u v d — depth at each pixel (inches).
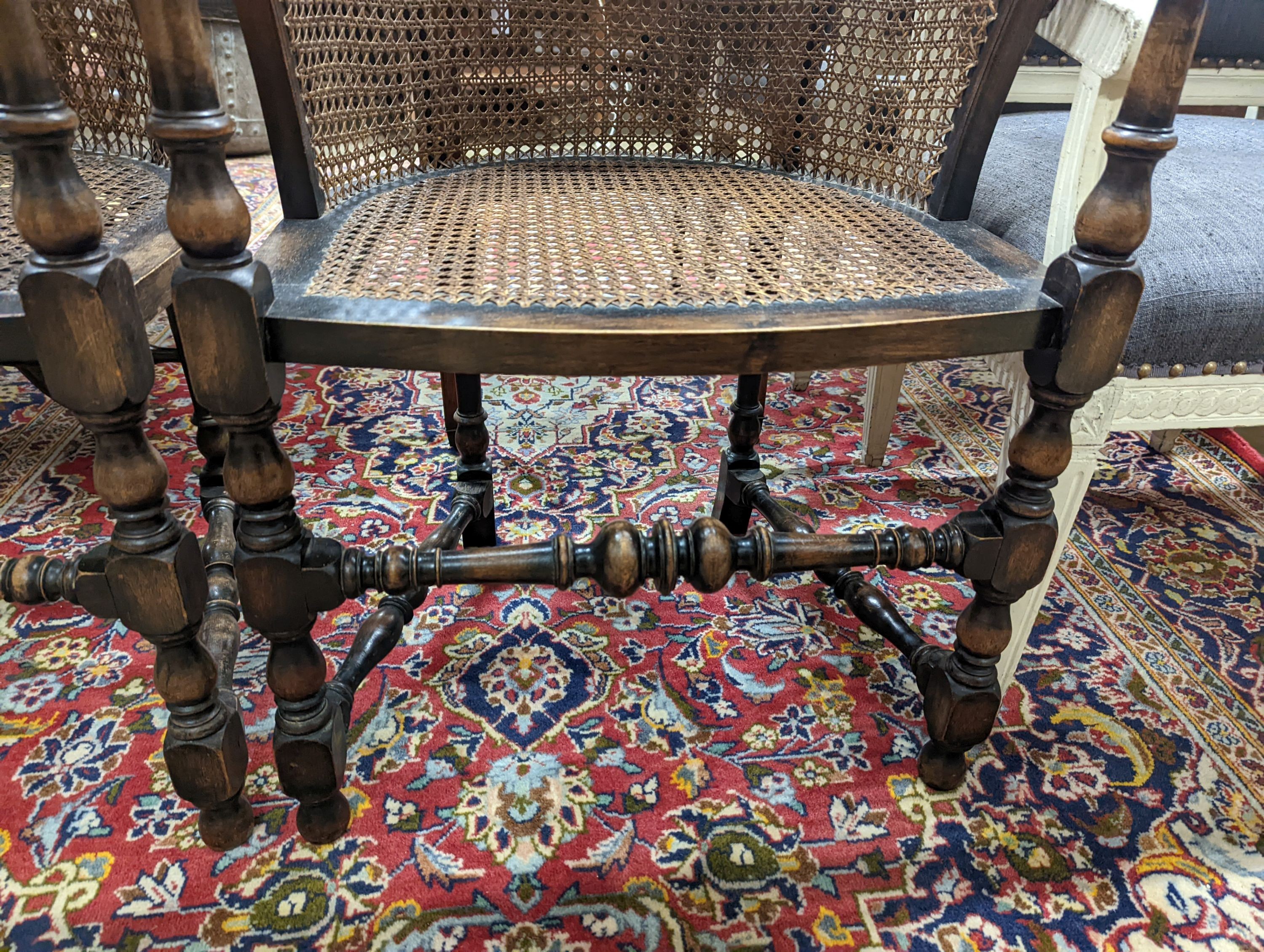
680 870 28.3
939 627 39.7
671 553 26.0
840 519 47.4
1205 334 28.4
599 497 48.6
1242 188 31.0
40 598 24.0
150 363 21.4
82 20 33.5
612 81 35.9
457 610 40.1
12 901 26.5
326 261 24.5
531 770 31.9
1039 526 26.7
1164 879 28.3
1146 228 22.5
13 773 31.0
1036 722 34.7
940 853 29.0
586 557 26.0
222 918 26.3
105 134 35.4
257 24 24.4
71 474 49.8
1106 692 36.3
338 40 28.1
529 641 38.4
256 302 20.6
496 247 26.1
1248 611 41.5
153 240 26.7
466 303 22.5
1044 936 26.4
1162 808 31.0
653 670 36.9
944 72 29.3
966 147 28.8
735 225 28.9
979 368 67.4
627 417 58.3
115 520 22.9
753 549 26.8
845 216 30.3
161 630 23.5
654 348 21.7
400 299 22.5
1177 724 34.7
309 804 27.6
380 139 31.3
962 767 31.1
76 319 19.3
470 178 33.4
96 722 33.2
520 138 35.9
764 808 30.6
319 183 28.1
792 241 27.7
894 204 31.9
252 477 22.7
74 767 31.3
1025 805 31.0
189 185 19.4
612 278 24.4
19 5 16.8
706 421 57.9
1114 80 26.4
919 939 26.3
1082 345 23.7
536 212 29.4
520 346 21.5
